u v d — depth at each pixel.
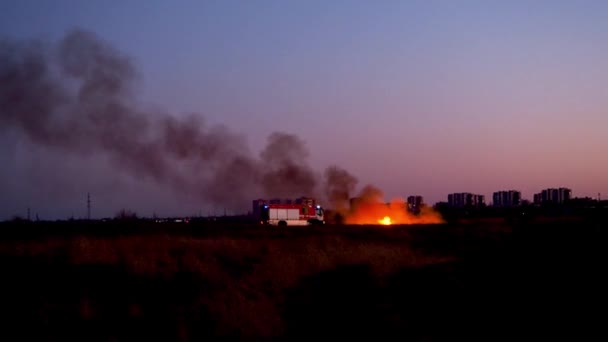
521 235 40.56
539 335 13.62
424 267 23.94
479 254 27.94
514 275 20.22
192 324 15.40
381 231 50.56
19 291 18.55
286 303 18.16
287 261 25.39
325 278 22.28
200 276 22.61
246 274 23.92
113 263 24.30
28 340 13.94
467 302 17.19
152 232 45.66
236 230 52.28
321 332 14.92
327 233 48.53
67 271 22.25
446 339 13.95
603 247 24.78
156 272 22.72
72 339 14.12
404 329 14.88
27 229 50.34
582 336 13.19
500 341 13.48
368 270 23.59
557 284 18.16
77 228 52.03
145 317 16.17
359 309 17.20
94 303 17.25
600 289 16.84
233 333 14.59
